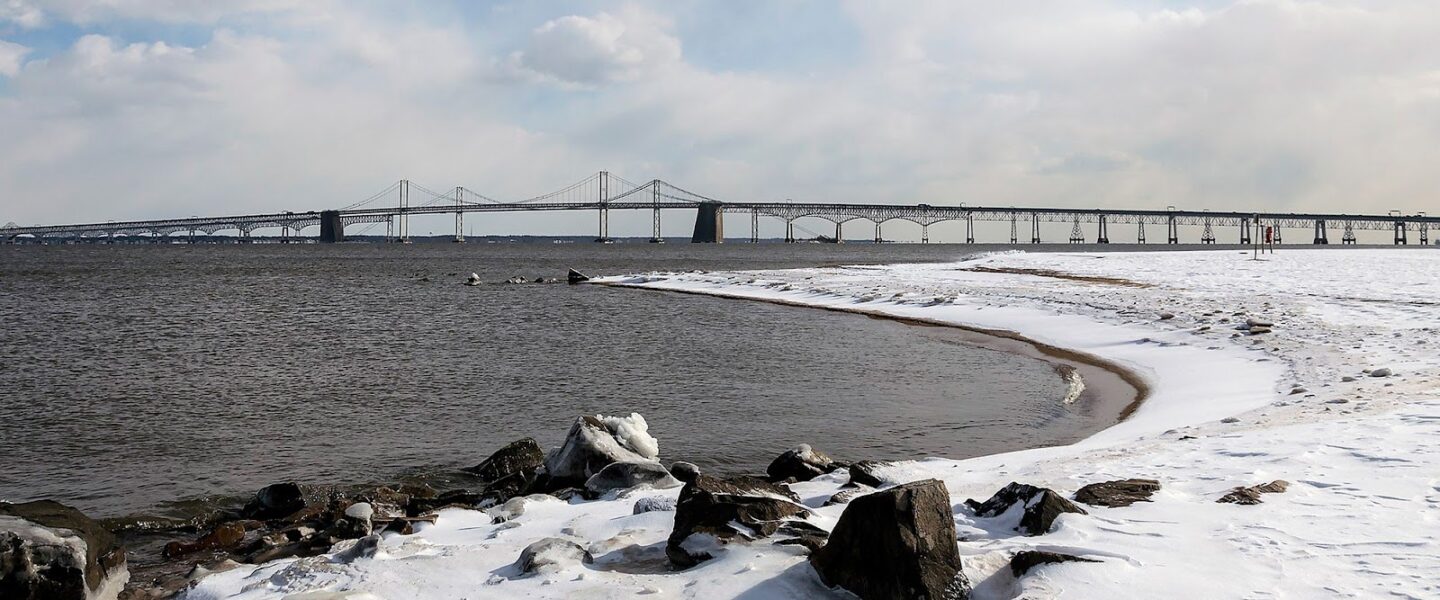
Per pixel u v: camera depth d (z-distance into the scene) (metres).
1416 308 23.80
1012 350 22.08
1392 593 5.16
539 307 37.47
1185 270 48.81
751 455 11.86
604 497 9.06
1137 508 6.90
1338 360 15.84
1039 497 6.67
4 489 10.62
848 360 20.98
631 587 5.72
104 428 14.00
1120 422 13.34
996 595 5.40
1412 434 9.15
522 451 11.17
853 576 5.44
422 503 9.41
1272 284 35.34
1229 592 5.23
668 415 14.66
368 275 68.62
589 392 16.98
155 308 37.72
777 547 6.18
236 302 41.06
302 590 6.06
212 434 13.55
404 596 5.80
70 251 153.12
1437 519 6.45
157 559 7.87
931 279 45.25
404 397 16.58
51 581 5.98
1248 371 15.96
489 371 19.78
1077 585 5.32
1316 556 5.78
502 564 6.36
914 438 12.80
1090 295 31.36
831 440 12.71
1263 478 7.67
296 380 18.64
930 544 5.38
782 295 40.50
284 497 9.42
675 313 34.06
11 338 26.53
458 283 56.94
